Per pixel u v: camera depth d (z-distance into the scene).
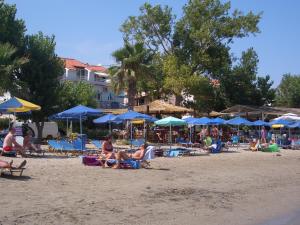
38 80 36.03
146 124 38.09
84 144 24.98
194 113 46.50
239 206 12.23
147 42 53.31
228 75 61.72
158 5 52.19
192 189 14.38
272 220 10.84
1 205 10.48
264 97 64.81
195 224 9.96
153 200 12.20
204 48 52.50
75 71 72.62
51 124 40.72
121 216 10.16
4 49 32.69
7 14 35.72
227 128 50.66
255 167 22.00
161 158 24.88
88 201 11.48
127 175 16.59
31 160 20.12
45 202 11.05
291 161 26.19
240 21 51.62
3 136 25.91
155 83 52.53
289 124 38.97
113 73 41.56
